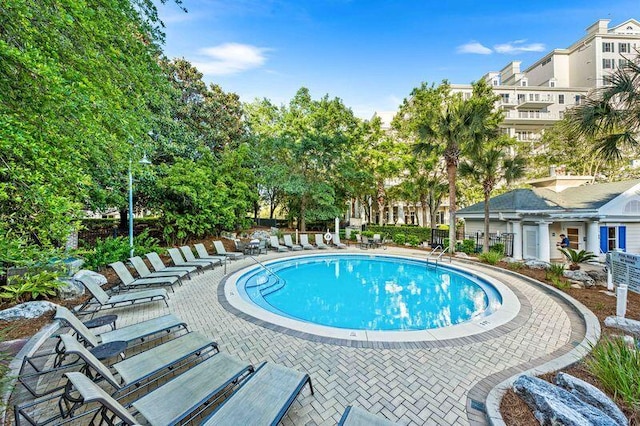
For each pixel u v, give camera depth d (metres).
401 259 13.27
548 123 36.09
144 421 2.72
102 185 9.93
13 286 5.70
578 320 5.54
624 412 2.76
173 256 9.96
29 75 3.53
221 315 5.80
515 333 4.96
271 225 28.08
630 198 12.41
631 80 6.48
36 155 3.66
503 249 13.61
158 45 7.64
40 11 3.65
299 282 10.20
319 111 21.56
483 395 3.28
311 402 3.15
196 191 13.44
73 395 3.13
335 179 22.53
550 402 2.65
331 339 4.71
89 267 8.44
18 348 4.08
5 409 2.75
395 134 22.61
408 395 3.28
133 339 4.00
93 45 4.79
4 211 4.51
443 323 6.54
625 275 7.46
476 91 16.39
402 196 22.67
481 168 13.21
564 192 15.66
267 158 21.48
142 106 7.03
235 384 3.33
